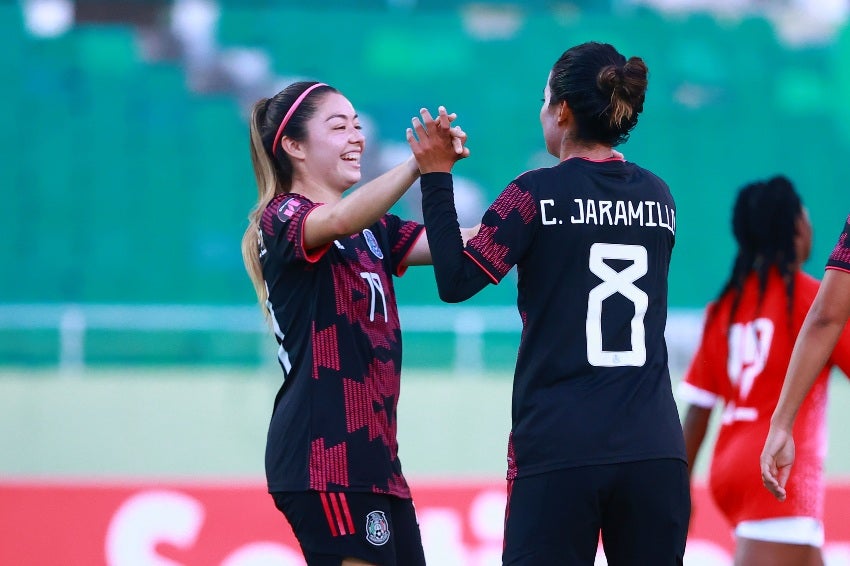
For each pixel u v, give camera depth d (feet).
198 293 165.07
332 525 33.73
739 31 182.09
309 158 36.76
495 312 146.30
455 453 110.63
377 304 35.55
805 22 182.39
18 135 171.53
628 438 30.99
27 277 164.14
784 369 41.55
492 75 178.40
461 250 31.55
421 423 116.67
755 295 42.86
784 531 40.70
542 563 31.04
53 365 146.20
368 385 34.68
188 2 179.63
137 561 64.49
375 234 37.52
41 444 111.14
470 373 136.46
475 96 177.37
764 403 41.96
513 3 189.16
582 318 31.55
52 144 171.53
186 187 170.60
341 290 34.78
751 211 43.04
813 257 173.37
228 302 165.07
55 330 148.56
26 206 168.14
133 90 175.42
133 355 146.51
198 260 166.61
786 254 42.50
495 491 66.54
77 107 173.88
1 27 176.65
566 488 30.94
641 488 31.07
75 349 143.43
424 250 38.11
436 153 32.01
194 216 169.17
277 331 35.42
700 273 168.76
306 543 34.30
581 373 31.40
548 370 31.60
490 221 31.65
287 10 188.75
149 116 174.09
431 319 143.84
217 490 65.72
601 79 32.07
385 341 35.55
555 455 31.07
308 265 34.32
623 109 32.35
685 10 188.03
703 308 165.99
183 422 117.60
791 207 42.75
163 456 110.01
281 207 34.71
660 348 32.42
